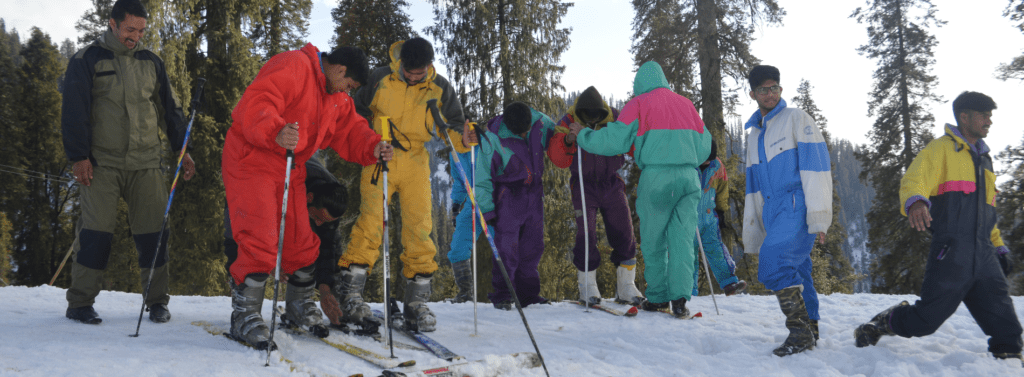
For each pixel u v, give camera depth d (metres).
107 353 2.57
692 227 4.50
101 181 3.48
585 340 3.69
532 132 5.06
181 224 17.62
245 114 2.75
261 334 2.87
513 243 4.97
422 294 3.67
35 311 3.75
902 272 24.42
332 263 3.53
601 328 4.12
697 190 4.45
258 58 19.83
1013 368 3.02
